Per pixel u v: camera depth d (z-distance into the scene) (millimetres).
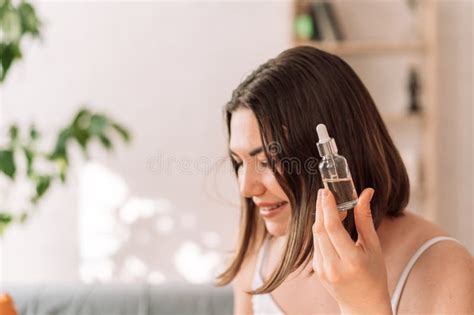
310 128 898
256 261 1248
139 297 1825
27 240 2615
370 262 714
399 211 1005
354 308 726
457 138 2590
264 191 956
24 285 1847
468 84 2566
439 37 2564
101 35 2564
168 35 2574
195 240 2625
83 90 2574
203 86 2590
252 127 916
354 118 931
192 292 1843
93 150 2588
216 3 2566
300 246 909
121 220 2617
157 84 2584
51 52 2557
